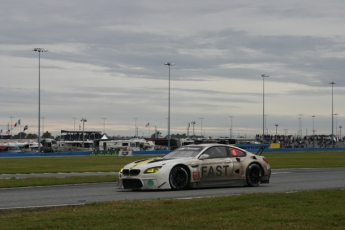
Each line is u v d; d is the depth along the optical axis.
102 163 41.66
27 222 8.12
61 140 109.25
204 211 9.12
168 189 14.54
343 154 65.38
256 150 79.06
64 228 7.64
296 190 14.12
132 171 14.21
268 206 9.75
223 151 15.39
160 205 9.88
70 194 13.48
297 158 49.59
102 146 94.12
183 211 9.09
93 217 8.52
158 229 7.45
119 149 92.06
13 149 88.38
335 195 11.46
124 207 9.66
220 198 10.99
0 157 64.19
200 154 14.94
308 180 18.44
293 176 20.80
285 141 131.25
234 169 15.26
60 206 10.48
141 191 14.16
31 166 36.22
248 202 10.30
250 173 15.56
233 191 13.84
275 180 18.44
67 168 32.44
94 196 12.84
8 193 13.95
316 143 132.25
